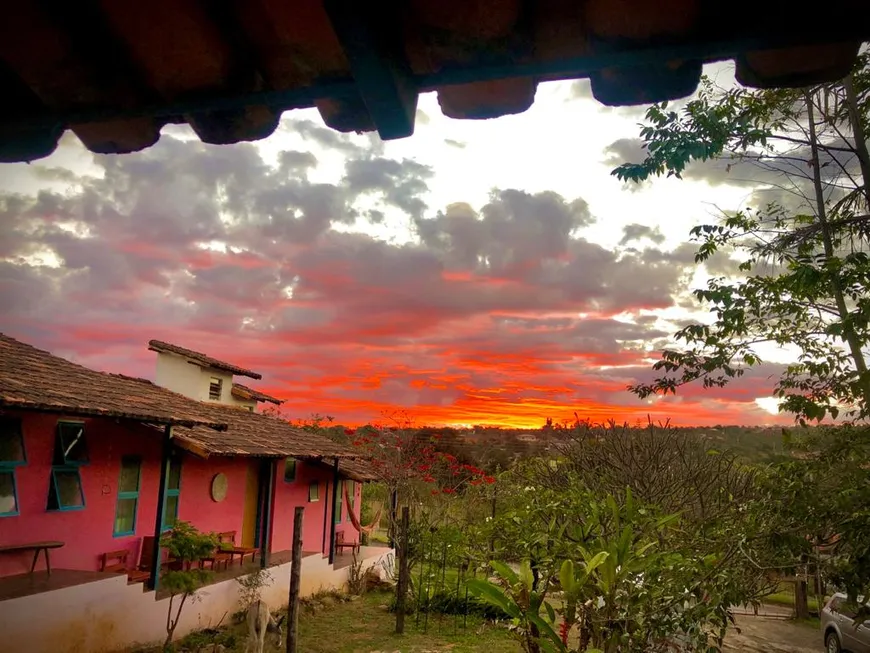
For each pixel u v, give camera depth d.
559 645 4.46
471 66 1.43
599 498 7.30
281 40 1.43
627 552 4.62
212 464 12.82
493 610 12.64
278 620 10.98
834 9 1.23
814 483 4.41
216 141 1.78
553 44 1.38
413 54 1.42
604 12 1.28
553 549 5.88
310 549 16.80
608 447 8.65
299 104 1.63
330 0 1.25
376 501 26.25
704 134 5.09
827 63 1.36
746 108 5.18
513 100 1.57
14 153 1.80
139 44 1.49
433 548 13.38
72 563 9.20
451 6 1.32
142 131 1.79
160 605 9.27
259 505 14.62
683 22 1.27
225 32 1.48
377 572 16.58
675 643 4.92
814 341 5.41
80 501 9.38
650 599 4.53
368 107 1.46
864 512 4.09
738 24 1.28
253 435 13.62
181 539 9.51
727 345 5.59
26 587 7.64
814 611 15.60
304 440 16.19
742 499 6.05
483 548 8.09
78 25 1.50
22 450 8.51
